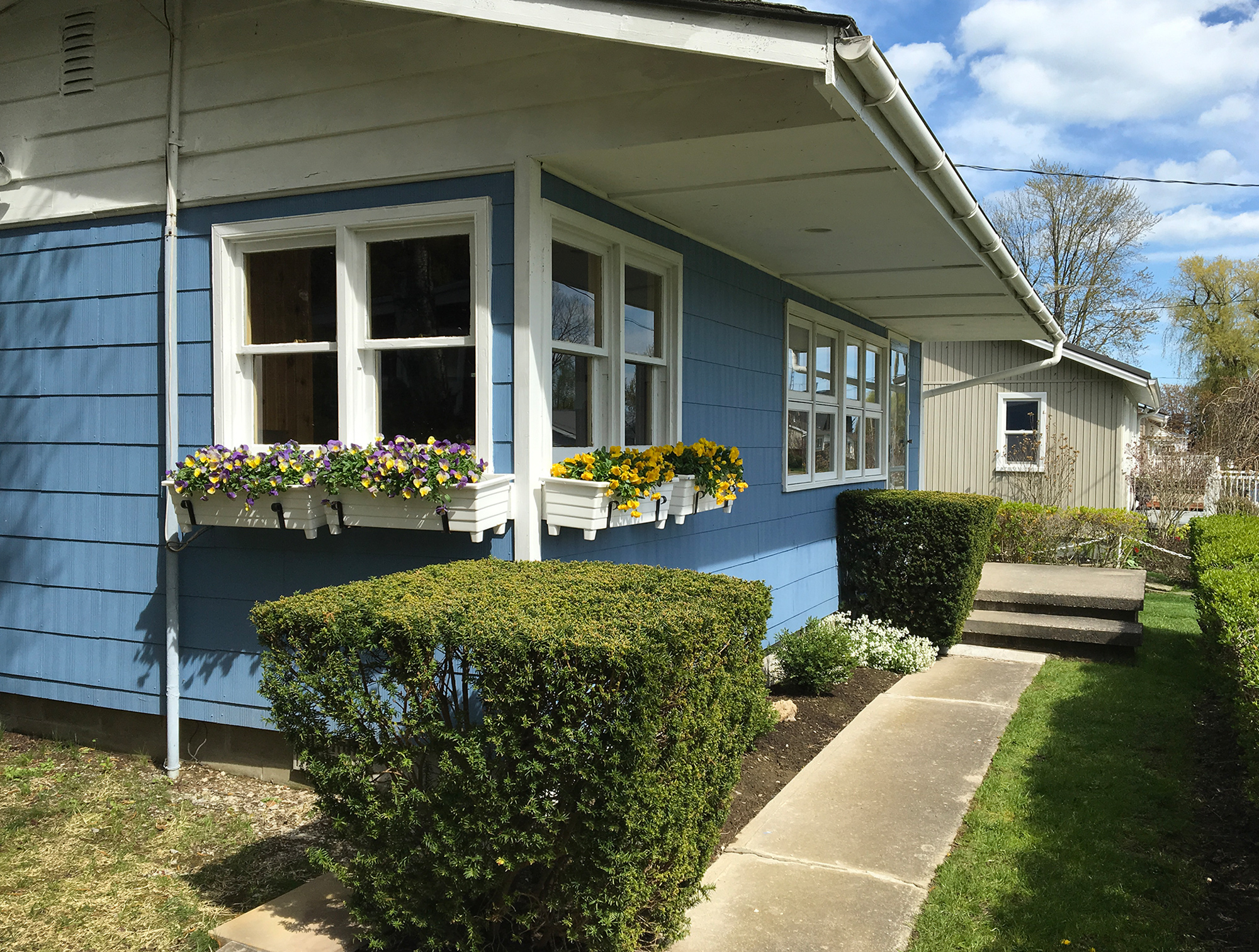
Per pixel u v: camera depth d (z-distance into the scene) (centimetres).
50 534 496
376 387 423
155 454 466
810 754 491
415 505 381
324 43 414
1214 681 530
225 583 447
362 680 270
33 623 502
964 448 1688
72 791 438
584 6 328
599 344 452
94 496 483
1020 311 781
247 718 445
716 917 307
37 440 499
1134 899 322
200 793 436
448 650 251
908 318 859
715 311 560
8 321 504
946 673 674
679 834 263
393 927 281
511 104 382
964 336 1008
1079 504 1617
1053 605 812
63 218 482
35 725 516
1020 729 529
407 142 400
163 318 462
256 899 332
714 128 349
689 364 529
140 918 318
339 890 323
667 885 271
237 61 433
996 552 1273
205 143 441
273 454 399
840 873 342
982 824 388
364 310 420
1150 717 555
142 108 459
